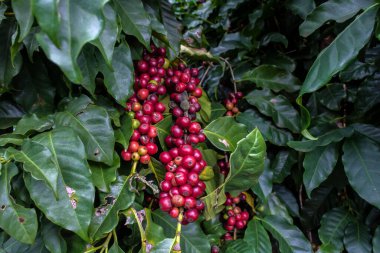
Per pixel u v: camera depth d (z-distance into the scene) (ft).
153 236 1.36
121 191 1.35
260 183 1.75
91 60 1.28
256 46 2.24
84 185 1.14
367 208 1.90
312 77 1.37
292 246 1.75
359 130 1.74
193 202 1.30
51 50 0.73
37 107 1.42
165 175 1.39
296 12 1.92
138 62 1.51
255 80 2.01
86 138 1.25
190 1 3.44
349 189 2.02
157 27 1.47
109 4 1.07
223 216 1.78
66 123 1.28
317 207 2.03
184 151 1.35
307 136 1.46
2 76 1.30
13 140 1.22
